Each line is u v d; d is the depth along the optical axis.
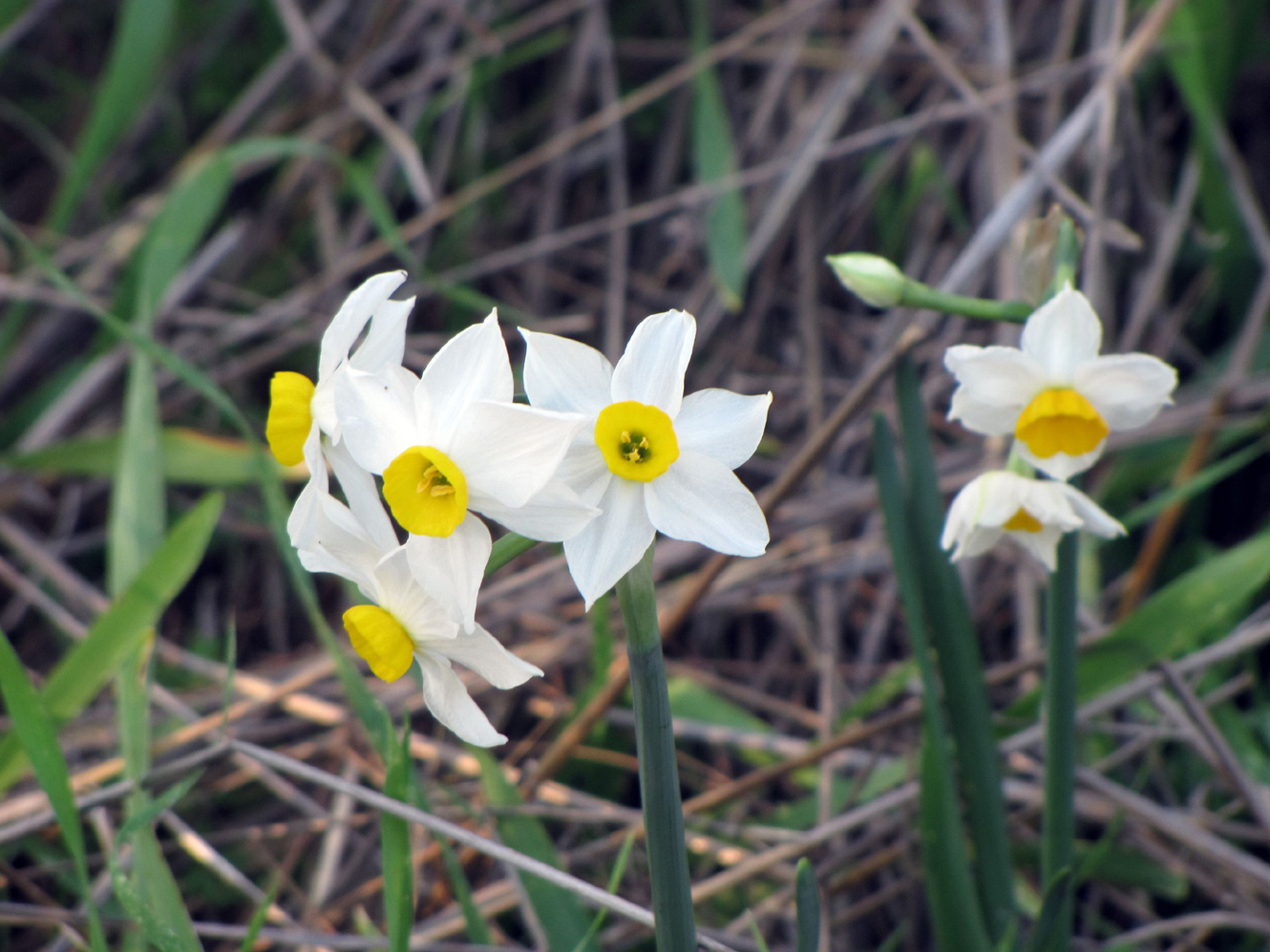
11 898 0.62
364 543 0.48
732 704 0.78
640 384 0.47
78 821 0.53
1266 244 0.79
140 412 0.65
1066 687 0.54
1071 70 0.83
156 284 0.71
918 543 0.56
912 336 0.56
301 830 0.64
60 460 0.70
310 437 0.48
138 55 0.81
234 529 0.84
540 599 0.78
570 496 0.47
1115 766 0.65
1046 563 0.52
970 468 0.80
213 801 0.69
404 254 0.76
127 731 0.57
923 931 0.62
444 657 0.48
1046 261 0.52
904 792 0.60
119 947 0.59
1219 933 0.61
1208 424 0.73
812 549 0.82
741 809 0.70
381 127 0.88
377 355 0.48
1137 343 0.86
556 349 0.47
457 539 0.47
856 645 0.81
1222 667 0.69
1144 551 0.73
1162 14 0.76
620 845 0.62
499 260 0.90
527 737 0.74
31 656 0.80
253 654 0.83
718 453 0.47
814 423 0.86
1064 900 0.53
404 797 0.52
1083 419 0.51
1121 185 0.87
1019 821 0.62
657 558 0.80
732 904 0.63
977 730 0.56
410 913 0.52
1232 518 0.79
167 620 0.84
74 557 0.85
